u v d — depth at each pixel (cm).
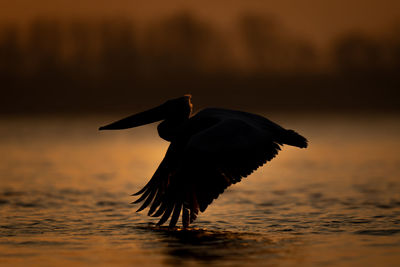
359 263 939
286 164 2827
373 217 1341
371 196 1702
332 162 2877
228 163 1058
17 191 1883
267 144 1074
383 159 2969
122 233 1194
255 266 930
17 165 2817
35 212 1459
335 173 2381
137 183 2120
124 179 2255
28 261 975
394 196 1689
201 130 1151
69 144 4319
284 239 1122
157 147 4116
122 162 3014
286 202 1608
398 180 2098
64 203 1612
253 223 1296
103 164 2898
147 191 1167
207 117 1152
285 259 970
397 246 1048
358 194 1752
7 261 976
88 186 2025
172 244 1089
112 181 2186
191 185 1074
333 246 1056
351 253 1002
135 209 1498
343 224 1265
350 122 7181
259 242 1098
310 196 1728
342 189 1878
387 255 986
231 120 1089
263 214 1411
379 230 1191
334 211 1440
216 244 1084
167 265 943
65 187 1994
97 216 1398
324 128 5975
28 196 1761
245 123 1089
